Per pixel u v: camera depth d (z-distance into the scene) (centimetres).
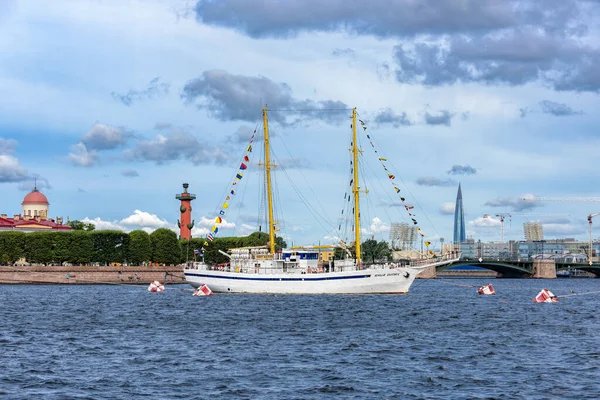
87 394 5431
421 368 6388
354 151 15450
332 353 7169
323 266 15912
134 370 6294
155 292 18500
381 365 6519
